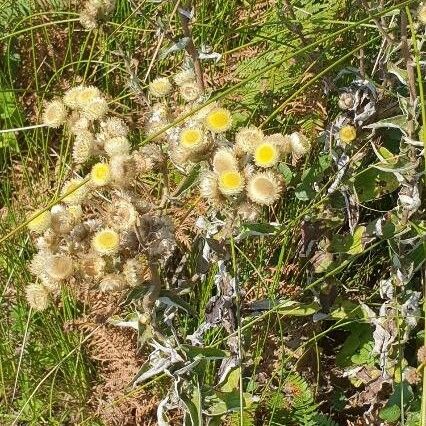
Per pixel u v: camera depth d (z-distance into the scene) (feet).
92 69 3.37
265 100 2.86
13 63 3.47
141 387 2.35
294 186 2.63
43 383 2.73
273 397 2.34
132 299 1.96
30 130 3.29
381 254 2.72
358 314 2.45
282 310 2.36
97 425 2.67
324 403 2.62
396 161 2.19
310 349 2.58
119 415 2.61
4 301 2.86
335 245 2.41
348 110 2.32
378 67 2.44
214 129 1.93
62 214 1.97
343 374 2.55
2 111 3.34
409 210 2.24
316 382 2.59
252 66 3.01
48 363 2.76
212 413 2.17
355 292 2.64
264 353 2.51
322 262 2.45
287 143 1.98
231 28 3.19
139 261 1.90
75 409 2.71
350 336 2.56
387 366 2.39
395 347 2.37
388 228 2.27
